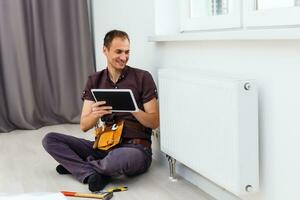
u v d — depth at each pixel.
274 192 1.67
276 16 1.66
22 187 2.29
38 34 3.74
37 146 3.19
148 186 2.24
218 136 1.75
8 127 3.76
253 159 1.67
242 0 1.87
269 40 1.59
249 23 1.83
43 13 3.76
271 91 1.61
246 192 1.69
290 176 1.57
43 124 3.90
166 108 2.20
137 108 2.20
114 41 2.29
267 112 1.65
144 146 2.37
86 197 2.05
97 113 2.25
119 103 2.20
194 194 2.12
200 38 1.93
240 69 1.78
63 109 3.91
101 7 3.58
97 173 2.22
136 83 2.37
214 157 1.80
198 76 1.85
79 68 3.90
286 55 1.51
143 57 2.71
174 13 2.47
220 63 1.92
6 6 3.59
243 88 1.61
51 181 2.37
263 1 1.82
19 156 2.92
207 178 1.97
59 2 3.74
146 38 2.62
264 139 1.68
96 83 2.43
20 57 3.68
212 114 1.77
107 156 2.23
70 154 2.35
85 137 3.43
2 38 3.63
